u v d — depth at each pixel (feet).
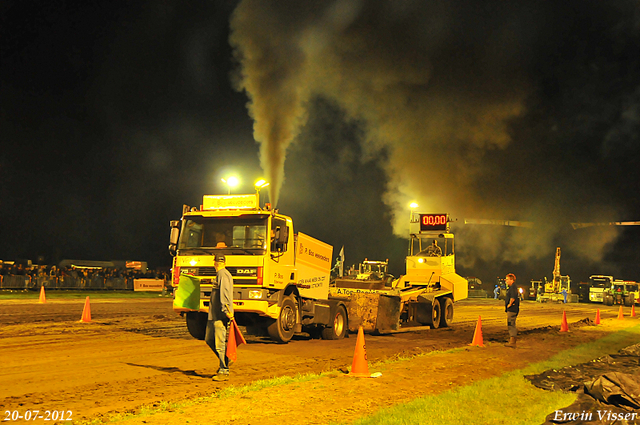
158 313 67.41
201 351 35.27
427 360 34.55
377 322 52.85
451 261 73.15
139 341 39.42
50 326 47.09
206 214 41.22
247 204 41.27
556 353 40.65
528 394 24.58
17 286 99.14
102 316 60.23
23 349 33.60
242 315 40.57
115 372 27.12
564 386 26.58
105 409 20.13
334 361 33.53
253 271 39.01
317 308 45.32
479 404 22.09
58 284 106.73
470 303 140.05
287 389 23.72
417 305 63.00
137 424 18.07
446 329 62.75
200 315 41.83
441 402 21.98
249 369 29.40
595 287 162.81
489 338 51.52
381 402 22.25
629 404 21.90
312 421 19.03
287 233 40.88
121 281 118.42
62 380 24.88
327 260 48.78
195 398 21.90
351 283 56.70
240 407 20.51
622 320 82.28
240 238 40.06
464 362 34.37
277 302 40.55
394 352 39.45
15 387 23.16
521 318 83.71
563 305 140.26
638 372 29.71
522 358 37.42
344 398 22.57
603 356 39.14
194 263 40.19
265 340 44.11
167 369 28.43
